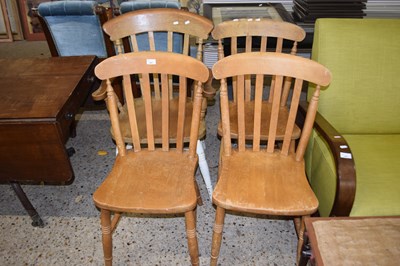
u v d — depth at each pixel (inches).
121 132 60.6
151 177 53.7
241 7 102.2
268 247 63.4
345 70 61.2
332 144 49.7
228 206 49.1
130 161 56.8
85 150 91.4
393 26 60.9
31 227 68.3
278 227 67.6
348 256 39.7
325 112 63.0
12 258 61.9
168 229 67.6
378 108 62.7
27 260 61.6
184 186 52.1
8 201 75.0
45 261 61.4
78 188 78.3
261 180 52.7
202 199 74.0
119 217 65.2
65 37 94.6
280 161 56.4
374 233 42.1
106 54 98.4
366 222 43.8
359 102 62.4
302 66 48.8
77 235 66.5
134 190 51.4
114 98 54.4
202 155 66.2
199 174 80.9
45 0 161.6
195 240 52.3
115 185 52.3
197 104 52.9
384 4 92.5
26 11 164.7
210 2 106.6
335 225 43.3
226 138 56.1
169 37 70.4
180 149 58.1
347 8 84.7
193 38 93.5
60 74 66.5
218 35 67.2
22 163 55.3
